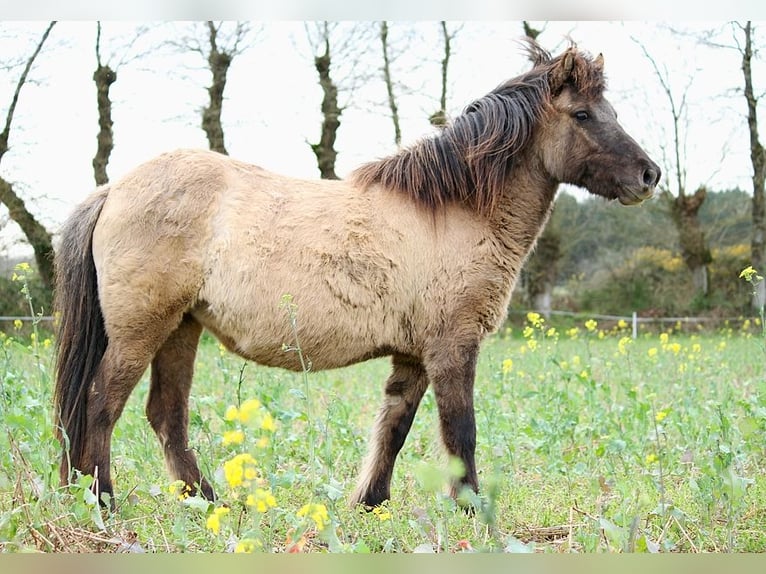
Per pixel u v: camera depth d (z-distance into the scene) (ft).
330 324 15.62
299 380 28.40
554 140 16.97
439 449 16.06
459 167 16.47
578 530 12.72
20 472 13.19
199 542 13.05
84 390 15.64
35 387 20.29
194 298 15.66
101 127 65.62
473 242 16.31
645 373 30.53
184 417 16.70
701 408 23.89
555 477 18.58
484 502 12.67
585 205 83.61
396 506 15.56
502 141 16.67
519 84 17.25
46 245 62.03
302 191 16.16
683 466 19.04
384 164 16.62
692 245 80.28
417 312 16.11
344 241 15.71
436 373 15.97
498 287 16.44
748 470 19.02
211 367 34.01
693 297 80.74
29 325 44.52
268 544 11.53
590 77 16.96
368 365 38.55
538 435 21.06
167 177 15.58
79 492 12.89
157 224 15.35
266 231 15.53
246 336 15.67
